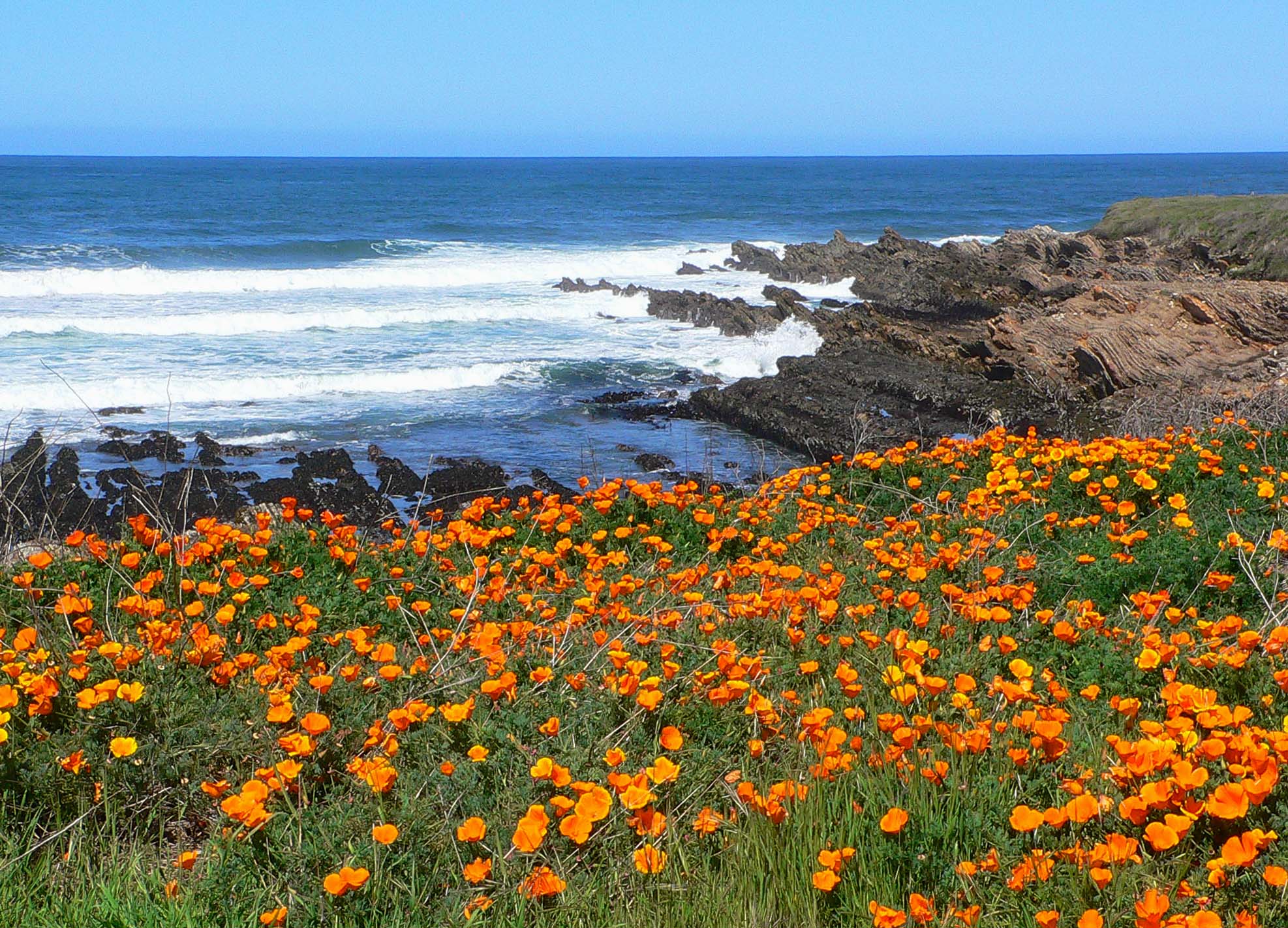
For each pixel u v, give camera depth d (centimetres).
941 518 608
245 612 448
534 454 1480
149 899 263
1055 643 409
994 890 259
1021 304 2716
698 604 437
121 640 403
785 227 5741
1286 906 242
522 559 538
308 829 287
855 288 3097
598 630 418
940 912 257
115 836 283
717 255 4050
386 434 1559
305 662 379
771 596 425
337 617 456
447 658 385
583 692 352
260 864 277
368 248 3981
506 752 313
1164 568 483
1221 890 253
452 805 291
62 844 290
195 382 1734
